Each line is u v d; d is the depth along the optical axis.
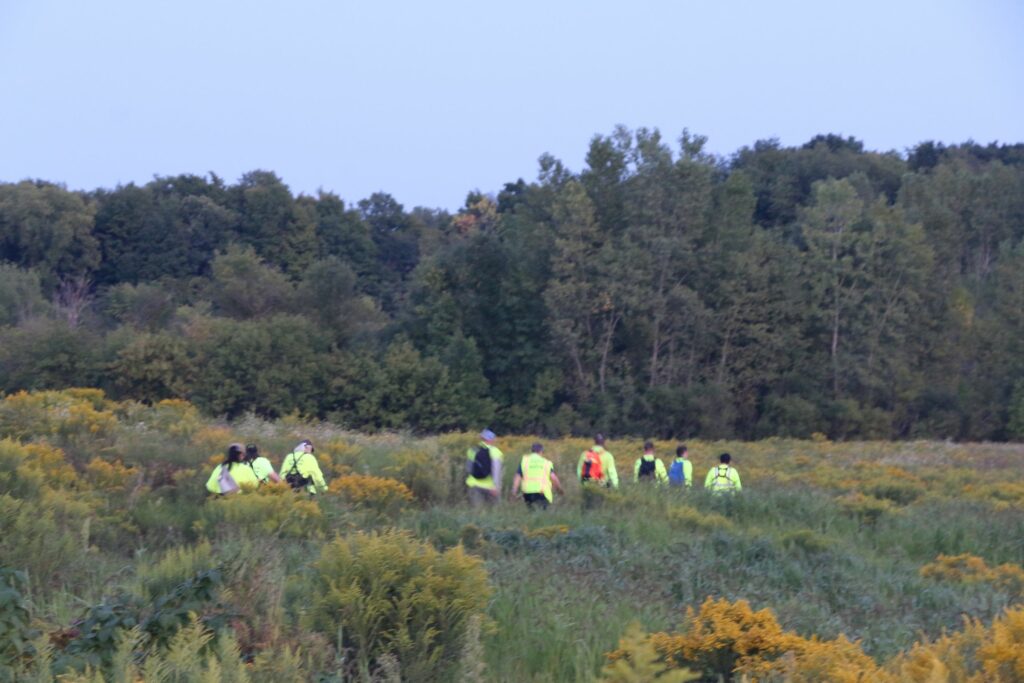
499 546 24.72
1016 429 133.12
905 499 44.78
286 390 115.06
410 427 116.25
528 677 16.09
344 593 15.75
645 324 127.19
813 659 13.66
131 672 12.80
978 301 151.88
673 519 31.73
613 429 123.44
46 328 115.06
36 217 176.88
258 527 25.52
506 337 127.94
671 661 15.14
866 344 134.38
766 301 132.25
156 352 113.19
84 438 38.28
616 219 131.62
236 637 14.52
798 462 66.31
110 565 21.52
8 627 13.61
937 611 22.12
